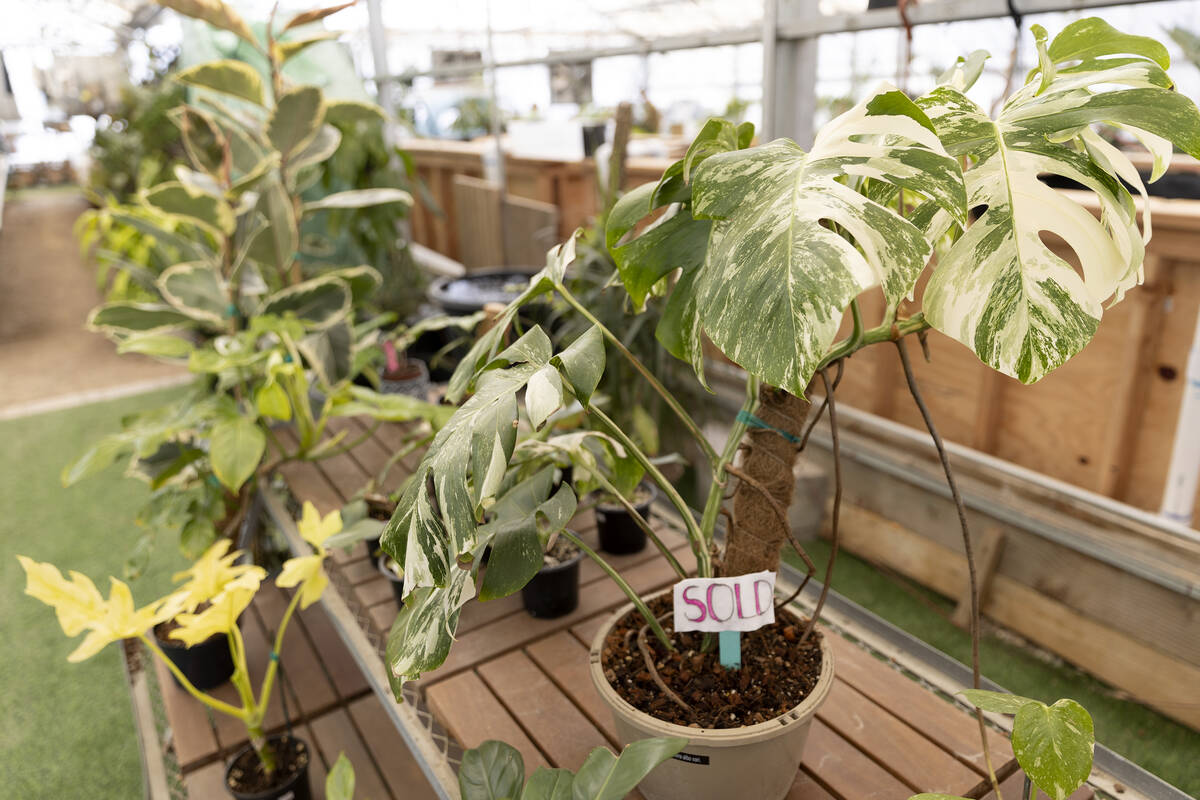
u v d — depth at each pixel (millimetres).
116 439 1799
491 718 1202
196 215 2295
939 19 1602
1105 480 1854
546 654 1358
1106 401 1827
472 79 3588
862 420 2154
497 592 931
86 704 2057
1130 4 1410
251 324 1923
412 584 767
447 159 3924
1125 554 1641
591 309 2258
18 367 4762
